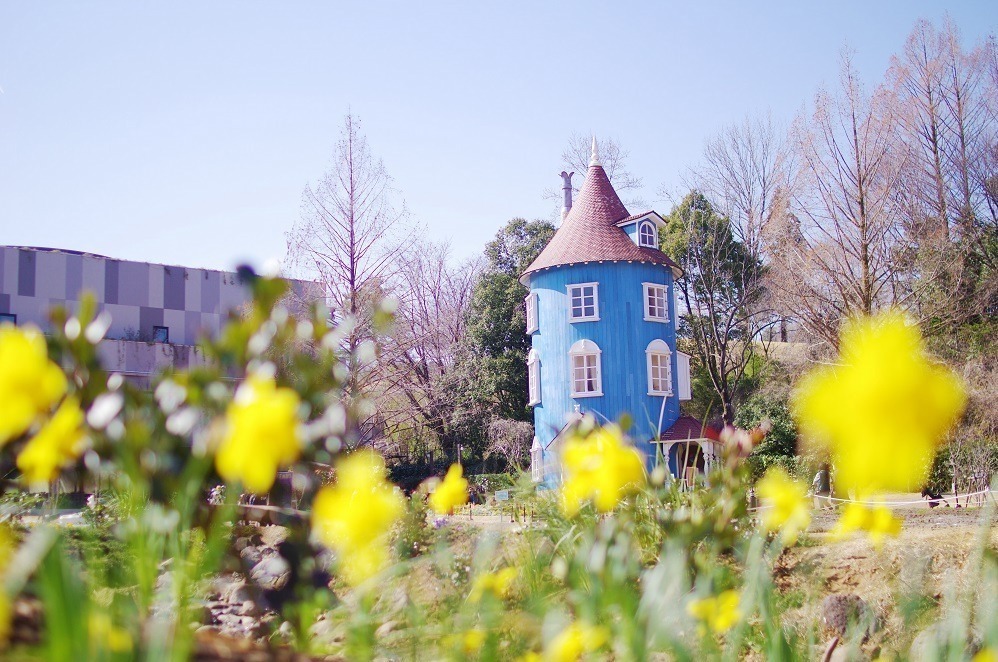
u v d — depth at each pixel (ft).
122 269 123.54
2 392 6.37
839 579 16.60
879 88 89.51
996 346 76.07
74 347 8.17
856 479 3.80
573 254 101.40
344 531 8.80
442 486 13.23
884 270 86.43
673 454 95.35
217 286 130.52
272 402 6.30
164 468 8.33
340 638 10.82
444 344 128.88
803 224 92.17
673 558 8.50
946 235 86.79
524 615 10.35
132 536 8.96
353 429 10.31
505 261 148.66
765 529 9.94
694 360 136.56
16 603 6.18
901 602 9.80
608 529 11.25
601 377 98.48
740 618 8.35
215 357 9.12
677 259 132.67
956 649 7.16
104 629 5.13
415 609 9.84
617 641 8.34
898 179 88.79
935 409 3.66
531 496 17.47
